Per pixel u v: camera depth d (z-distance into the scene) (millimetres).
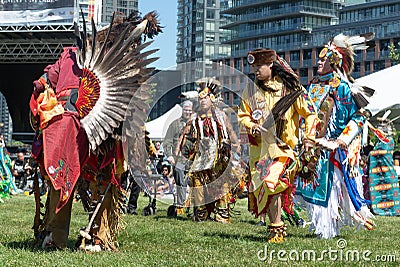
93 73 5434
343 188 7461
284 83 6805
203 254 5641
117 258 5203
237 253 5785
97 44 5477
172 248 6039
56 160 5289
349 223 7586
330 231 7301
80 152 5383
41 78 5527
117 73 5461
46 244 5637
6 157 14859
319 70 7543
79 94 5426
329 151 7211
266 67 6773
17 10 28344
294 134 6887
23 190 18734
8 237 6535
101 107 5402
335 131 7406
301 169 7230
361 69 80312
